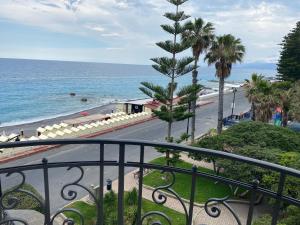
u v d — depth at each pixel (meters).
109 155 16.77
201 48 22.00
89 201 12.02
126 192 12.33
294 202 1.60
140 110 40.88
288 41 36.62
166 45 17.12
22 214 2.99
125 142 2.03
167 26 16.84
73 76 136.50
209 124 34.31
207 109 45.56
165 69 17.72
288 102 26.94
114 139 2.04
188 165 18.66
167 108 18.62
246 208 11.62
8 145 1.83
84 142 2.01
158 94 17.78
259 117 25.31
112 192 10.05
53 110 52.69
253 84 26.25
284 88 29.27
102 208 2.18
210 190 14.39
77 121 33.00
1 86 84.88
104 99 68.12
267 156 14.27
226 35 22.25
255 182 1.75
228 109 46.69
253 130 17.92
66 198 2.14
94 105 58.56
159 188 2.13
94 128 28.44
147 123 34.31
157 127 32.25
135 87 100.69
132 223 9.24
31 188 7.34
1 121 42.91
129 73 190.75
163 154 21.19
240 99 58.81
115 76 154.25
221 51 22.47
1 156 19.45
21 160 19.80
